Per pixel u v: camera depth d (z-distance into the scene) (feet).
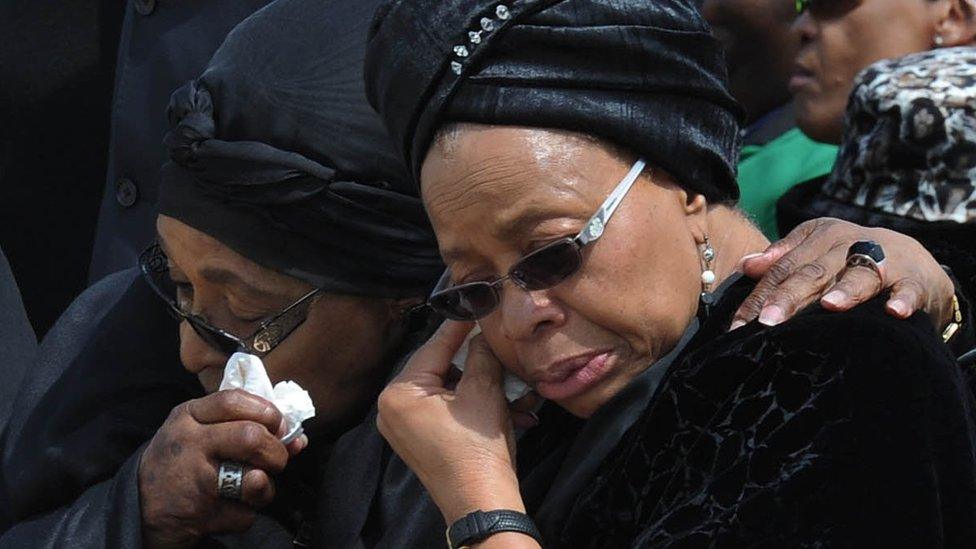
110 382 17.51
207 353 16.31
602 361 13.38
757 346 12.68
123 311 17.97
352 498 15.84
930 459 11.96
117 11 24.88
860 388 12.11
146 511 15.88
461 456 13.94
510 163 12.92
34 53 24.79
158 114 22.40
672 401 13.06
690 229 13.64
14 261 25.09
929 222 17.48
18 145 24.86
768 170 22.41
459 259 13.48
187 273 16.15
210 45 22.50
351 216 15.60
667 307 13.26
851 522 11.88
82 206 25.09
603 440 13.57
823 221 14.08
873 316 12.52
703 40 13.48
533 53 13.00
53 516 16.53
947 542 12.16
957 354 14.35
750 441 12.40
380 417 14.57
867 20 21.61
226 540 16.47
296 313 15.94
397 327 16.29
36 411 17.63
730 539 12.07
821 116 22.04
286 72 15.65
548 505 13.80
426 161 13.42
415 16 13.37
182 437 15.67
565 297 13.14
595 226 12.96
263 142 15.56
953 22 21.42
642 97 13.14
